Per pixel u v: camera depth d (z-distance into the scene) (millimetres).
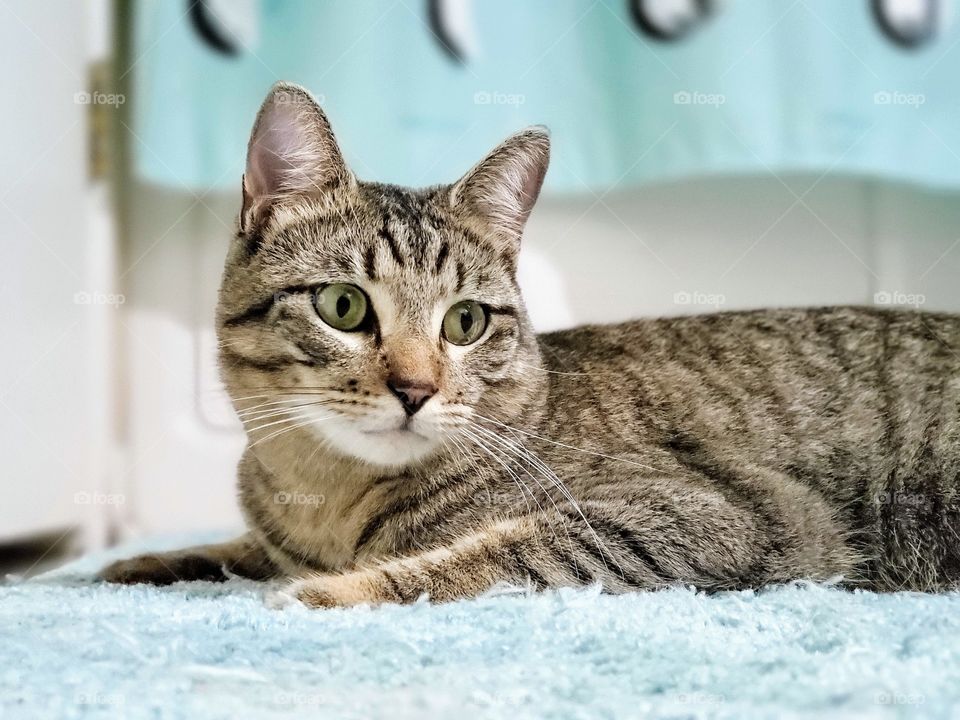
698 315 442
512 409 380
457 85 562
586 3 560
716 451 387
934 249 564
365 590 324
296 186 374
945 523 384
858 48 550
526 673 241
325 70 561
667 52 556
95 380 583
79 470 569
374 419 344
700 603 305
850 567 375
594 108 562
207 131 575
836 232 566
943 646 254
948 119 552
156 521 605
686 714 216
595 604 298
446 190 393
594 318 576
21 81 516
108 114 583
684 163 556
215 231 595
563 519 344
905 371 403
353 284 358
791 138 552
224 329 375
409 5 561
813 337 419
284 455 371
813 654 256
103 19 578
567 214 574
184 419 606
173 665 248
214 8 568
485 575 330
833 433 393
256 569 415
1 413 501
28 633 279
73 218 563
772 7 551
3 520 502
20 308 517
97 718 213
